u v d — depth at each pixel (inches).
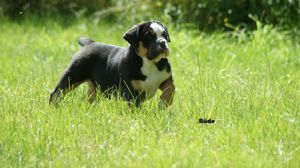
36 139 372.5
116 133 383.9
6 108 434.0
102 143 369.4
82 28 804.6
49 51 676.7
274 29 665.0
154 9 812.0
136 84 435.8
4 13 927.0
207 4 765.9
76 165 334.3
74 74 467.8
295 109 418.6
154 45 424.2
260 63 586.2
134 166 329.1
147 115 413.4
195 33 727.7
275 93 457.1
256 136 371.6
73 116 411.2
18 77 532.1
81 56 470.6
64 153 353.1
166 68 437.4
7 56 660.1
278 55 607.2
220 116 415.8
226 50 641.6
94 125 397.4
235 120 402.6
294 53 617.6
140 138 368.2
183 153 344.5
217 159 331.6
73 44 706.2
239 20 752.3
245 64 588.4
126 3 847.7
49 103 455.5
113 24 839.7
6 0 938.1
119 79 443.8
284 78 522.6
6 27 843.4
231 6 752.3
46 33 792.9
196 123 402.9
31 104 444.5
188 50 641.6
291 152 340.5
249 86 480.1
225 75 529.3
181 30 718.5
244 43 677.3
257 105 426.3
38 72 549.0
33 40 740.0
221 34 708.7
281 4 721.6
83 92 479.2
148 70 433.1
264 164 324.5
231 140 365.1
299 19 719.7
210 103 438.9
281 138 368.5
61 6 941.8
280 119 397.1
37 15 905.5
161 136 375.9
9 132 383.2
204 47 651.5
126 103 433.7
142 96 444.1
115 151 351.9
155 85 439.5
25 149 360.5
